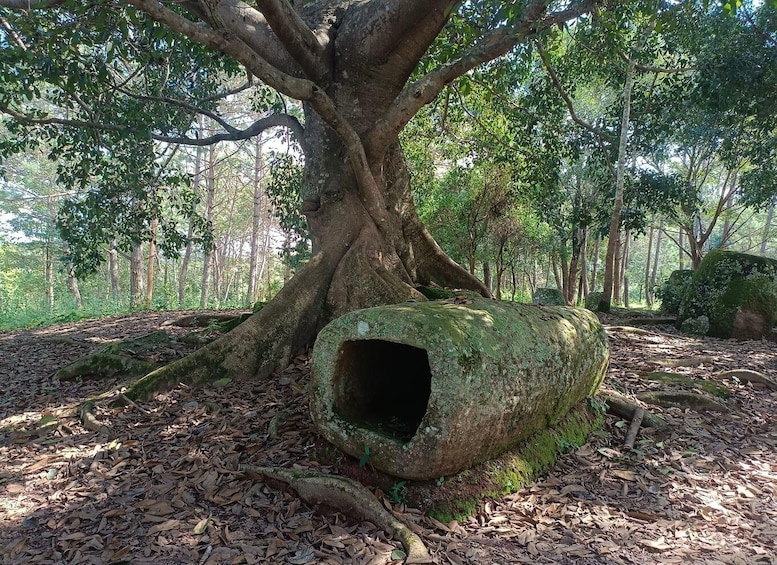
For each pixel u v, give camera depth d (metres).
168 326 8.60
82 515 3.11
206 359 4.98
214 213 29.00
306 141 6.39
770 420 4.81
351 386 3.46
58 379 5.54
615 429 4.48
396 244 6.34
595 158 13.82
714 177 22.50
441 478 3.11
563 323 4.02
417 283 6.64
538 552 2.81
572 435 4.07
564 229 17.58
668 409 4.93
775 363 6.66
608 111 13.52
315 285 5.61
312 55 5.81
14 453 3.98
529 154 10.75
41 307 18.47
